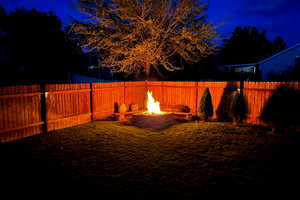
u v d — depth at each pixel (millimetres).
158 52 14086
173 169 4570
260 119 8773
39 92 7391
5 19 20938
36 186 3818
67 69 23453
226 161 4992
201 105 9727
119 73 20172
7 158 5184
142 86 13102
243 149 5824
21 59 21328
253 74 22078
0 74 19422
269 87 8266
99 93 10109
